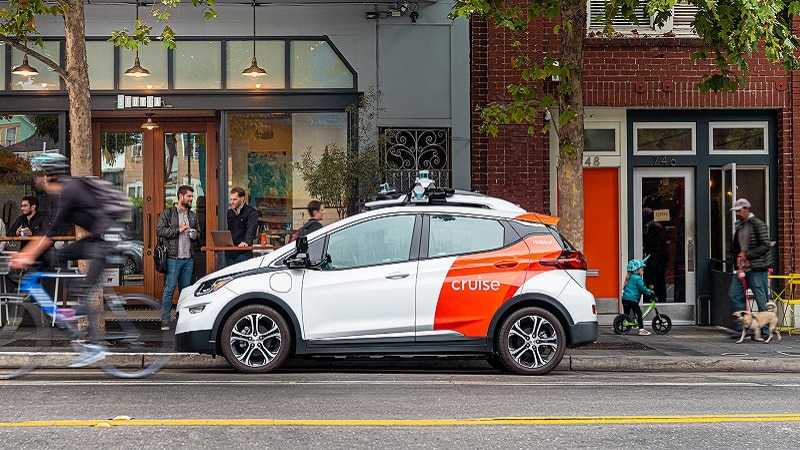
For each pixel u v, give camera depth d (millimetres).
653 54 15117
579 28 11805
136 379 9414
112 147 15914
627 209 15461
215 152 15969
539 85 12766
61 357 10445
